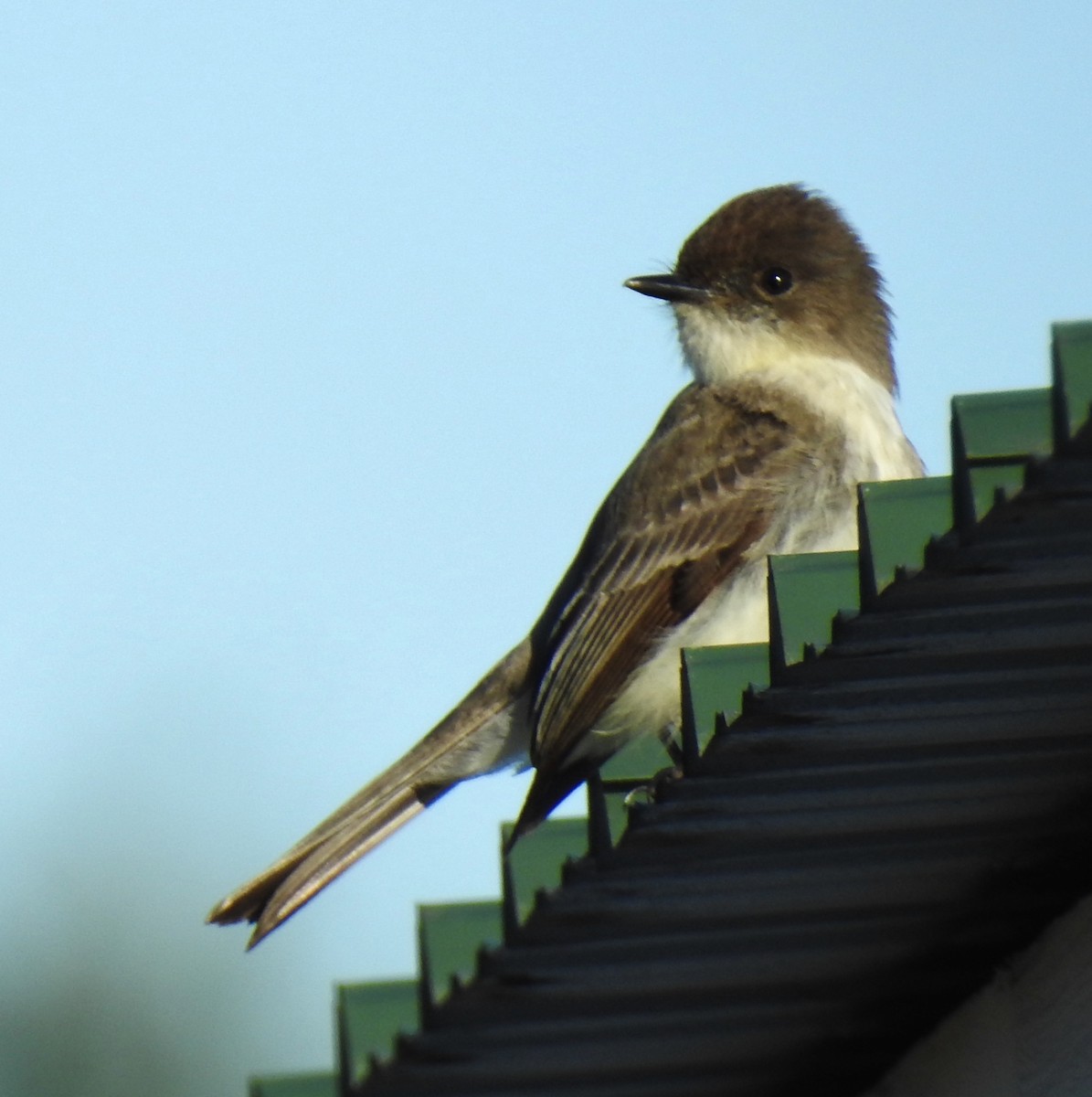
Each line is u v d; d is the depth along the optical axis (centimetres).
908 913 850
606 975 845
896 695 703
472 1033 870
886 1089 998
